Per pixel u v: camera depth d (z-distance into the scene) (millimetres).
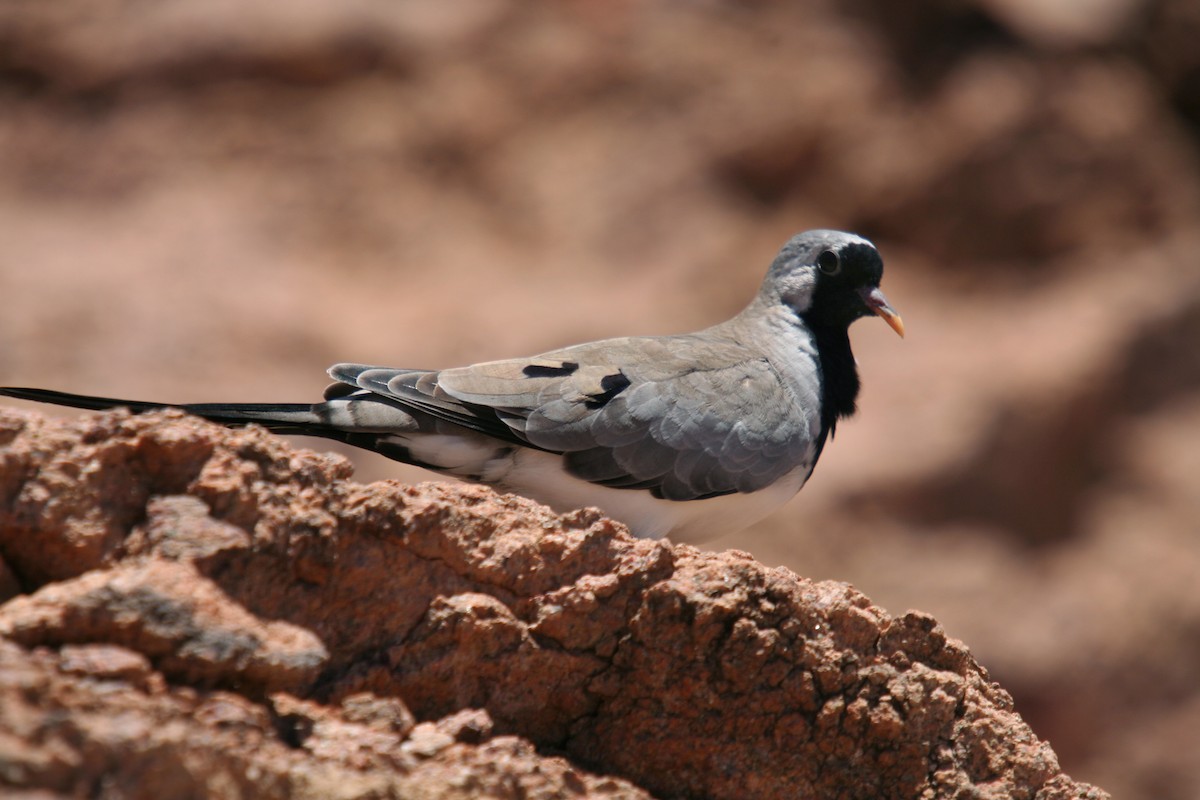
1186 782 18391
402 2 23938
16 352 18875
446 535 5297
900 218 22844
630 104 23344
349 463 5234
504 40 23672
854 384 8859
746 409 7750
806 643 5590
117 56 23000
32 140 22422
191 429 4977
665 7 24141
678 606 5441
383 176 22547
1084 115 23203
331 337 20328
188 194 22031
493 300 21297
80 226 21578
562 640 5418
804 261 8695
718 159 22953
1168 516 20141
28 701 4047
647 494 7527
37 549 4727
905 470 19516
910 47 24047
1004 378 20594
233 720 4391
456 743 4969
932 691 5695
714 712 5547
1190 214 23031
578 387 7301
